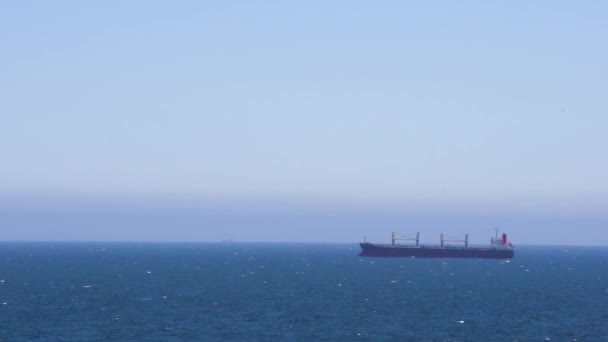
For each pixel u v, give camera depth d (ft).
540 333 350.84
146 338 329.11
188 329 354.95
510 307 456.86
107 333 341.41
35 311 419.54
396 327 365.81
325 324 374.02
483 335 344.08
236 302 477.36
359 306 456.45
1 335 332.39
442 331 354.54
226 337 333.21
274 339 329.11
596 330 360.89
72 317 394.52
